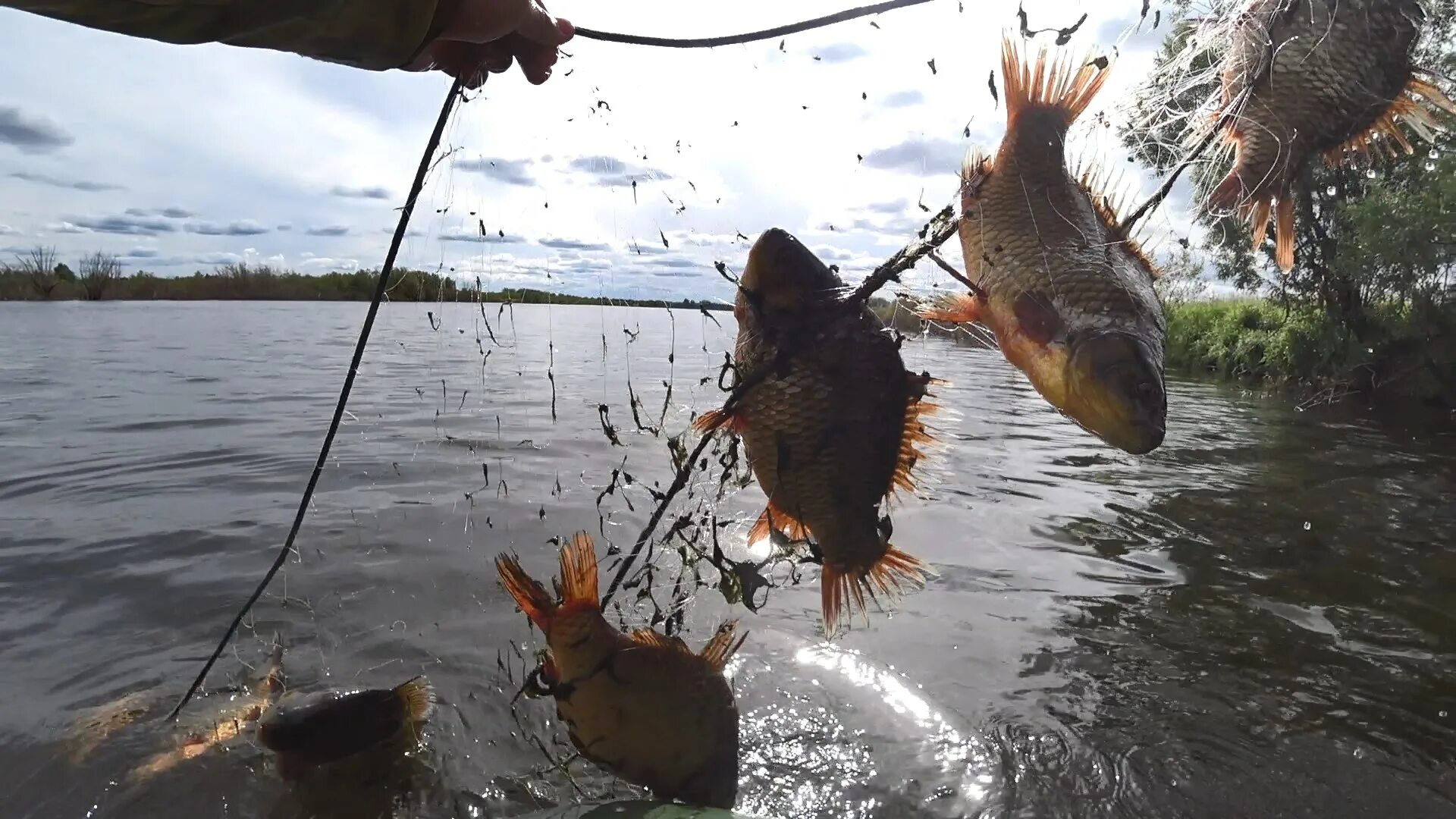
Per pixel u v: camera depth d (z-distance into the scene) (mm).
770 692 1046
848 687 1061
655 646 730
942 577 1441
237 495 1833
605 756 730
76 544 1524
